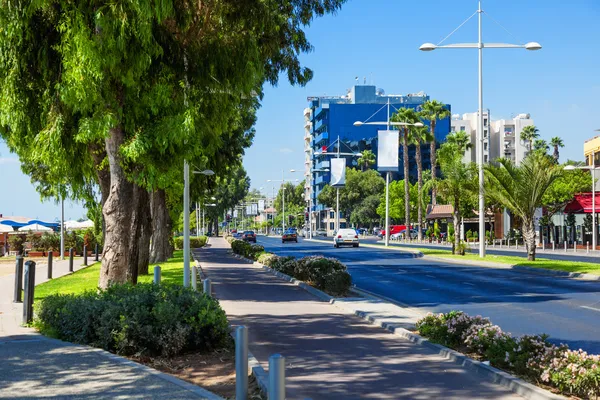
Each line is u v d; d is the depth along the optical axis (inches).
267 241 3769.7
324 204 5428.2
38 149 535.2
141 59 512.4
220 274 1075.9
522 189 1270.9
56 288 817.5
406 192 3100.4
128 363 337.4
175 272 1101.7
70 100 495.5
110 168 566.6
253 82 619.2
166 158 537.6
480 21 1387.8
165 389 282.2
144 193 748.0
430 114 3184.1
